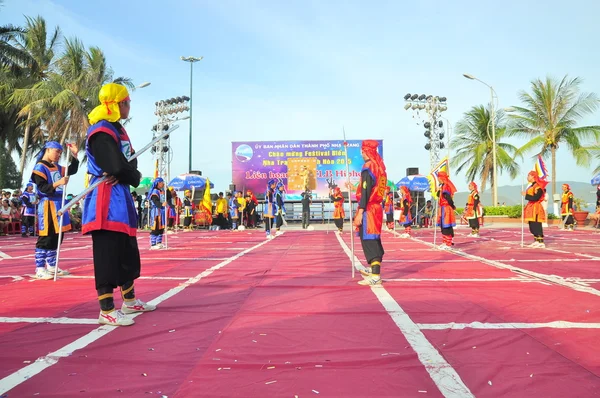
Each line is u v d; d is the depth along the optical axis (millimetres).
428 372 2434
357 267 6727
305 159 29703
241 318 3615
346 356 2688
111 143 3496
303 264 7137
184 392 2193
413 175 24875
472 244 11203
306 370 2473
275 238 14242
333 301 4262
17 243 12961
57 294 4703
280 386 2256
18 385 2285
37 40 32406
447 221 9969
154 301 4301
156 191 10305
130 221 3629
